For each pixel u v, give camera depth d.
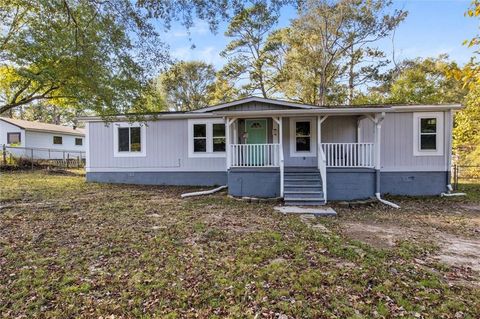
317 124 11.55
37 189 11.62
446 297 3.52
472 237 6.06
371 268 4.32
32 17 10.72
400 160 11.88
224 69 25.19
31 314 3.22
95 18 8.50
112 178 14.18
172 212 8.05
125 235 5.87
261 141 13.01
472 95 17.89
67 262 4.54
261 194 10.79
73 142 29.00
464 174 17.27
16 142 23.80
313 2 20.61
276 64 24.83
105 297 3.55
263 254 4.83
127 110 11.34
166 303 3.41
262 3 7.21
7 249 5.06
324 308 3.27
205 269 4.28
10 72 12.43
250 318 3.10
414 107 11.38
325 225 6.98
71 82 10.54
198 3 6.99
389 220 7.59
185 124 13.69
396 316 3.11
